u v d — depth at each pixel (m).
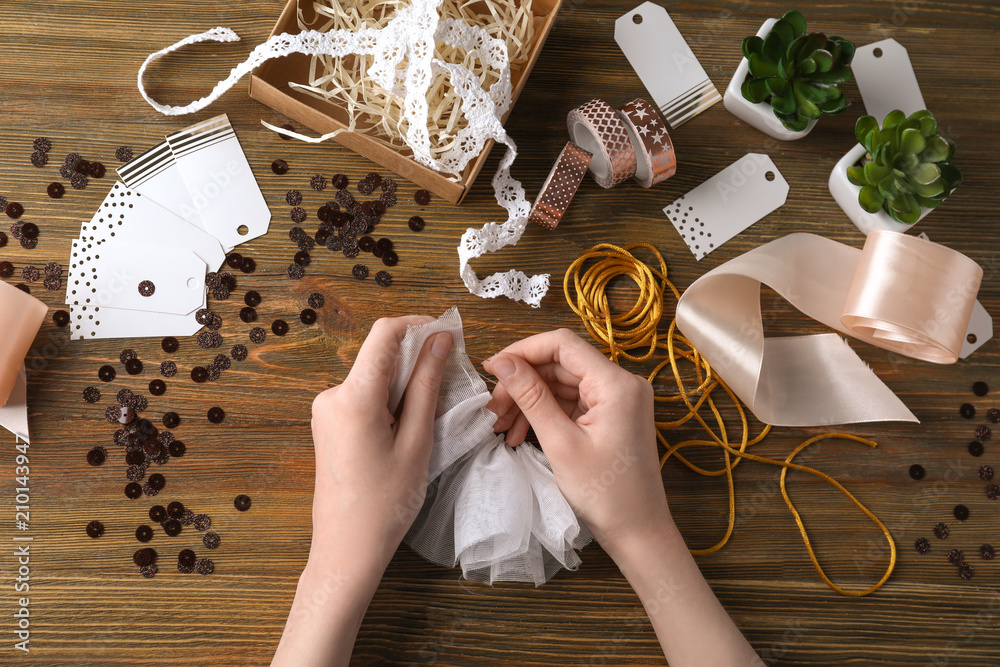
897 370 1.07
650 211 1.07
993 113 1.10
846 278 1.05
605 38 1.08
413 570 0.97
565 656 0.98
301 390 1.01
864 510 1.03
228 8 1.06
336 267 1.03
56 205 1.02
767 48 0.96
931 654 1.01
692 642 0.82
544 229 1.05
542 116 1.07
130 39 1.04
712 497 1.02
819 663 1.00
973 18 1.10
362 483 0.81
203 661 0.97
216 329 1.01
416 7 0.88
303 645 0.79
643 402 0.85
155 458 0.99
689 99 1.08
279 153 1.04
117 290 1.00
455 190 0.97
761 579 1.01
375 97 0.98
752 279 1.04
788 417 1.02
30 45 1.03
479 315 1.04
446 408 0.91
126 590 0.96
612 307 1.06
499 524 0.86
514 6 1.00
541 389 0.84
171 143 1.02
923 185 0.95
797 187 1.08
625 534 0.84
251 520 0.98
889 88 1.10
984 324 1.08
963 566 1.03
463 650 0.97
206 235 1.02
